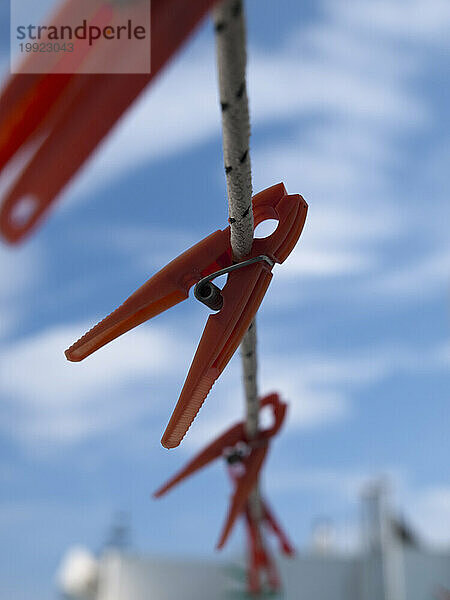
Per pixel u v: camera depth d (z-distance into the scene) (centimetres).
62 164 9
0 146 9
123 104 8
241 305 20
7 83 9
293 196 21
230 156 16
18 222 10
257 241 21
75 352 19
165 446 20
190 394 19
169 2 8
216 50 12
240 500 37
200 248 21
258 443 38
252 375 33
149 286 20
